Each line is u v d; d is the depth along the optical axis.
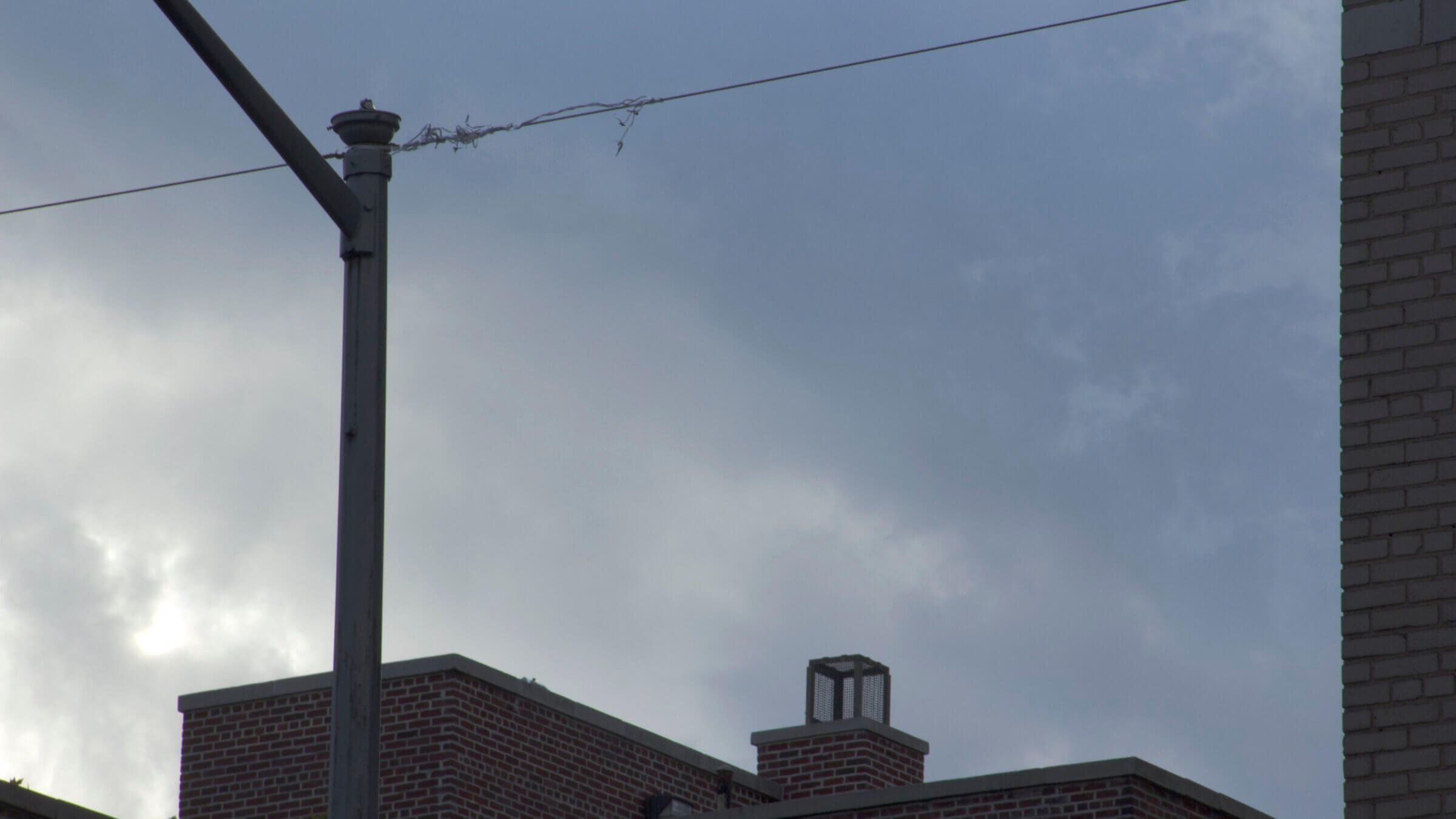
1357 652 20.22
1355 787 19.91
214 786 47.03
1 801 32.31
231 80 21.70
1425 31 21.44
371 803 21.81
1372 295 21.00
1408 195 21.08
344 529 22.44
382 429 22.75
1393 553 20.28
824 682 54.16
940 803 39.25
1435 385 20.47
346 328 22.91
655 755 49.72
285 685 47.19
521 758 46.03
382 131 23.52
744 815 41.19
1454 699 19.66
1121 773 37.88
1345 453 20.75
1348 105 21.64
